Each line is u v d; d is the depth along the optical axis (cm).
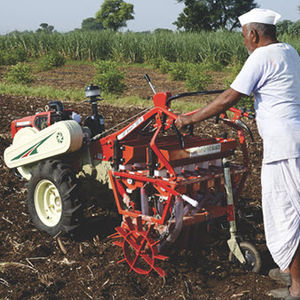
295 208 314
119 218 471
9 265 389
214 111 323
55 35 2792
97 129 471
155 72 2189
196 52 2453
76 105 1193
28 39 2797
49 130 427
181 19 4956
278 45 315
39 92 1376
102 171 430
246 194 555
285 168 310
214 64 2208
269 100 312
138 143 417
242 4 4762
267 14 317
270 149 312
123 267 386
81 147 428
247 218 484
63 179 411
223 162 369
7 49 2750
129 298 344
